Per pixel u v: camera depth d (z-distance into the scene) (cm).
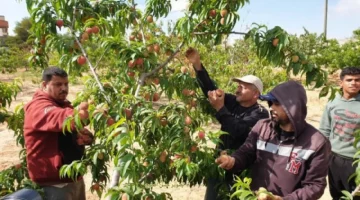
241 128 280
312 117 946
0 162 578
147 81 276
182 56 312
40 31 273
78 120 204
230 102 326
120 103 228
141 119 229
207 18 261
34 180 272
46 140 262
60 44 264
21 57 2062
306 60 258
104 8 307
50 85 261
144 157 228
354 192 210
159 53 277
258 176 231
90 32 265
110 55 304
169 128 231
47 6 269
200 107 318
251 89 304
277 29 247
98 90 267
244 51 945
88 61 272
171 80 285
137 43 254
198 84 320
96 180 278
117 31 287
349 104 354
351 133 349
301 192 207
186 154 235
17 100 1139
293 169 214
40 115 245
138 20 315
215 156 277
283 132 222
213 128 726
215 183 303
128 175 187
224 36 293
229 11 250
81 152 281
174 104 239
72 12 278
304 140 214
